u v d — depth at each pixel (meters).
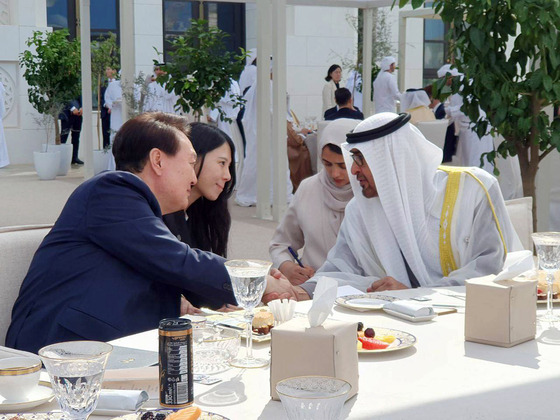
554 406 1.67
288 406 1.27
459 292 2.75
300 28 16.20
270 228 7.89
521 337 2.13
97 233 2.48
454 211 3.12
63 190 10.70
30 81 12.52
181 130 2.79
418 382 1.82
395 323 2.34
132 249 2.46
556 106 5.02
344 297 2.62
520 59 4.52
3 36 13.88
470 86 4.72
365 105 11.38
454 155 10.05
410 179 3.08
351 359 1.71
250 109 9.76
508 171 7.22
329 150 3.77
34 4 13.99
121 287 2.48
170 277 2.47
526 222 3.69
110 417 1.61
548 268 2.30
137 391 1.67
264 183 8.52
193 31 8.74
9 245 2.72
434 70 17.16
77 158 14.40
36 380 1.70
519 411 1.64
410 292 2.73
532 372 1.89
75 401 1.37
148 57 15.53
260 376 1.87
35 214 8.66
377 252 3.19
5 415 1.59
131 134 2.68
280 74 7.94
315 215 3.87
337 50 16.55
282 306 2.20
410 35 16.83
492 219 3.14
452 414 1.62
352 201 3.38
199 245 3.24
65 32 12.75
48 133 12.63
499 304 2.09
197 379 1.84
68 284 2.48
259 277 1.92
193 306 2.96
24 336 2.47
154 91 10.66
